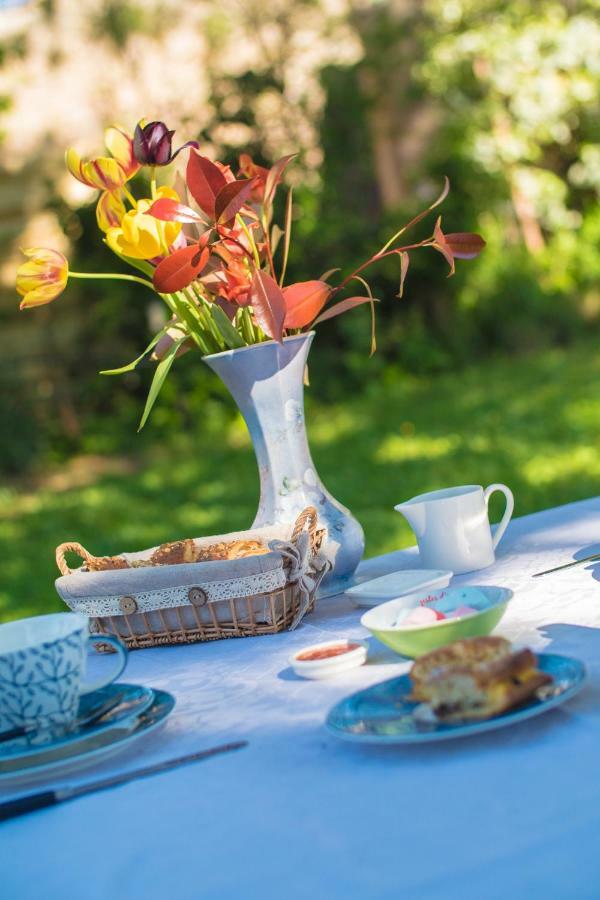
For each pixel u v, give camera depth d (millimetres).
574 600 1064
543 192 9133
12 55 8219
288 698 940
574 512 1546
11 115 8305
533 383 7359
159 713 895
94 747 856
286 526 1285
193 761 829
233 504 5414
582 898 571
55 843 730
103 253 7926
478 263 8695
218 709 951
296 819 695
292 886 617
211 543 1304
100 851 706
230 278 1273
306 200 8219
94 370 7988
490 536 1324
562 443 5480
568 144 9305
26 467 7547
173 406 7988
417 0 9164
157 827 723
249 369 1285
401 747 769
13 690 857
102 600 1222
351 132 8703
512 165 9000
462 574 1300
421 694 784
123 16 8227
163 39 8516
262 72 8516
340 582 1320
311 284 1290
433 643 934
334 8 9125
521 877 590
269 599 1161
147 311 7895
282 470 1311
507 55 8812
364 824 670
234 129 8414
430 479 5176
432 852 623
